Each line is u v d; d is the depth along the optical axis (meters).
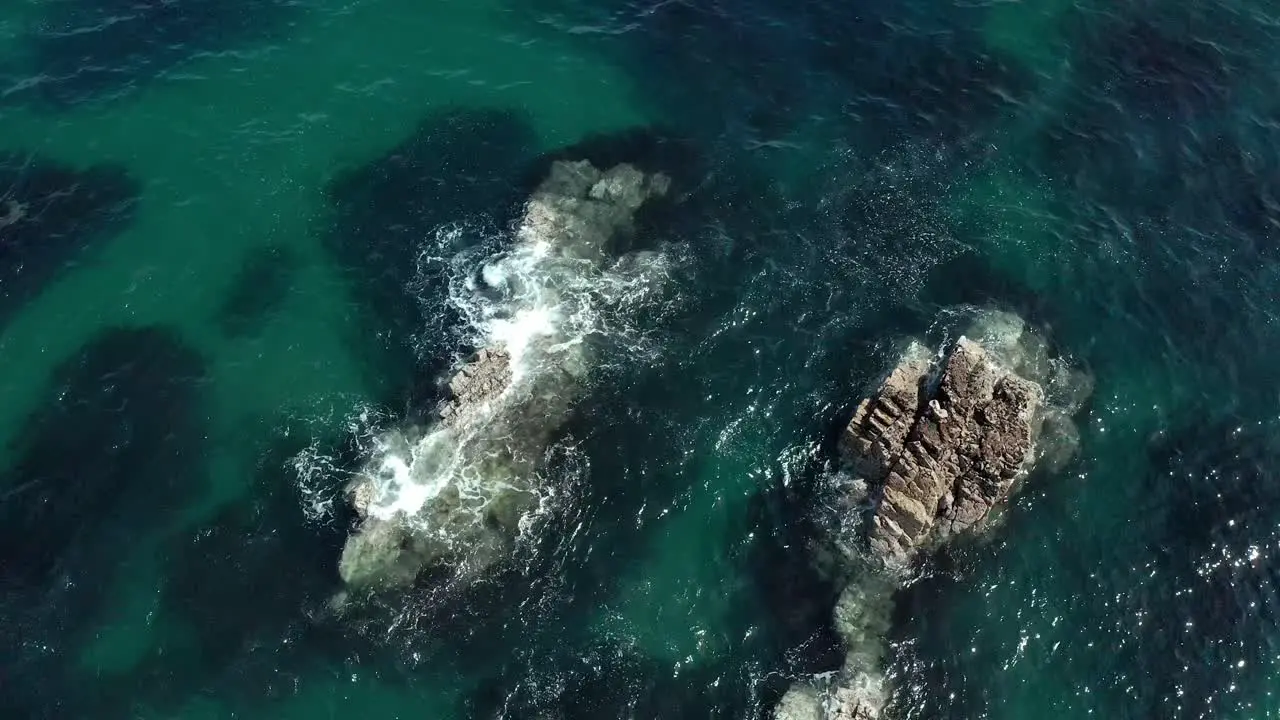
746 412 35.03
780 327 37.31
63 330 38.12
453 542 31.86
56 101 45.75
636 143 43.91
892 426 32.03
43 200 42.16
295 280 39.47
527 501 32.84
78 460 34.38
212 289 39.38
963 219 40.66
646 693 29.06
